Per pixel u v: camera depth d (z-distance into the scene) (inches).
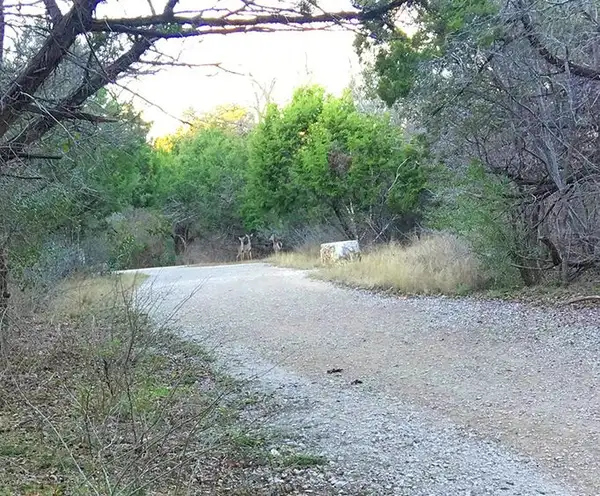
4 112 147.4
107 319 314.7
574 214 462.3
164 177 1542.8
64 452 179.0
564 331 352.5
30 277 373.1
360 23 146.2
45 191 332.2
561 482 172.4
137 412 198.5
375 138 962.1
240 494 167.8
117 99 154.9
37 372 278.2
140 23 140.3
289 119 1131.3
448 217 557.3
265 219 1325.0
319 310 505.0
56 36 141.4
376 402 259.4
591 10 357.7
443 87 439.2
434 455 197.5
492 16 342.0
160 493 155.9
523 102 430.9
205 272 936.9
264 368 327.0
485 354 323.6
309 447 208.4
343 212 1027.3
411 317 441.7
